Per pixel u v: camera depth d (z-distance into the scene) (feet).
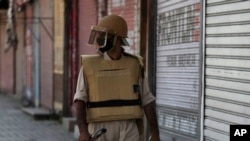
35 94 64.13
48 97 57.47
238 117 20.70
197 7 25.22
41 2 60.29
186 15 26.73
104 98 16.49
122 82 16.66
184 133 26.91
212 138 22.95
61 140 40.11
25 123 49.98
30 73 67.21
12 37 73.87
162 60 30.25
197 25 25.23
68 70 49.16
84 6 45.34
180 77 27.53
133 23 34.22
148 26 31.63
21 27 73.26
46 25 57.93
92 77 16.52
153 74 31.30
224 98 21.83
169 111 29.04
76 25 47.57
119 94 16.61
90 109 16.53
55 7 54.03
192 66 25.93
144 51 32.37
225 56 21.68
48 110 55.88
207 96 23.43
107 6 39.52
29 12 67.15
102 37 16.58
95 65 16.63
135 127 16.87
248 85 19.93
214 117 22.76
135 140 16.69
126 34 16.97
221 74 22.04
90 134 16.38
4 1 73.36
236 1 20.76
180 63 27.53
